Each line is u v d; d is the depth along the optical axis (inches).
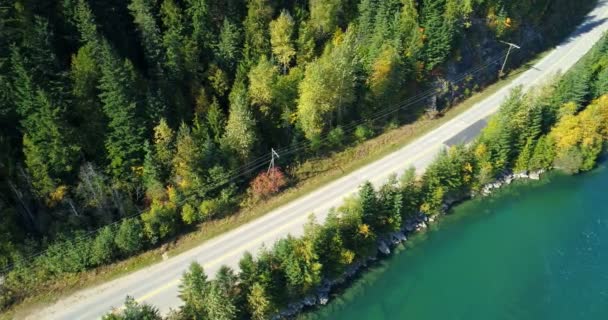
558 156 3966.5
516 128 3767.2
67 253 2935.5
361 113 3914.9
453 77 4284.0
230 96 3403.1
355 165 3759.8
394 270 3324.3
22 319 2797.7
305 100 3415.4
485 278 3324.3
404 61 3890.3
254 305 2763.3
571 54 4936.0
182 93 3432.6
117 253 3051.2
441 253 3452.3
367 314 3097.9
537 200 3858.3
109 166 3120.1
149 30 3275.1
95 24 3093.0
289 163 3634.4
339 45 3654.0
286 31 3595.0
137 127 3078.2
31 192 2955.2
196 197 3257.9
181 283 2974.9
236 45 3553.2
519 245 3535.9
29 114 2886.3
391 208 3339.1
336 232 3056.1
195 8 3457.2
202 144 3208.7
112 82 2915.8
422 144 3946.9
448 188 3602.4
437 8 3914.9
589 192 3927.2
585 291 3240.7
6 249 2856.8
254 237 3250.5
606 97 3978.8
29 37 2888.8
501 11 4439.0
